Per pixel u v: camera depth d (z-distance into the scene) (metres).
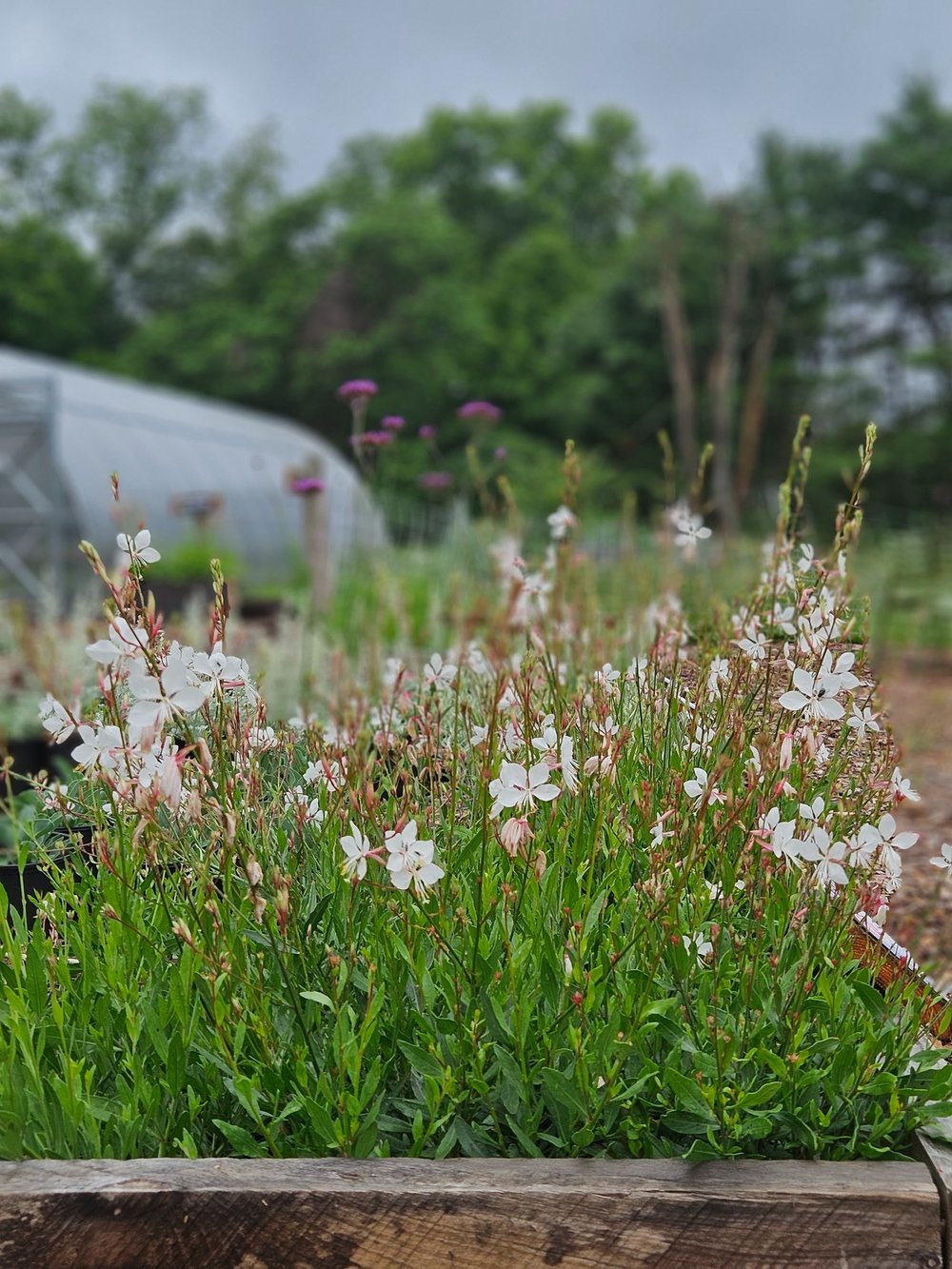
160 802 1.73
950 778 6.00
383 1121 1.77
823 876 1.71
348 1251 1.62
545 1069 1.70
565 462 3.03
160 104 43.22
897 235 31.25
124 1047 1.83
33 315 37.69
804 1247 1.62
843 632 1.88
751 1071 1.80
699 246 28.53
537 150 41.16
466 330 32.91
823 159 31.59
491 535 7.63
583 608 4.18
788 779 2.08
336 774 2.07
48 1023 1.84
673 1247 1.62
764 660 2.11
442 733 2.40
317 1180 1.63
